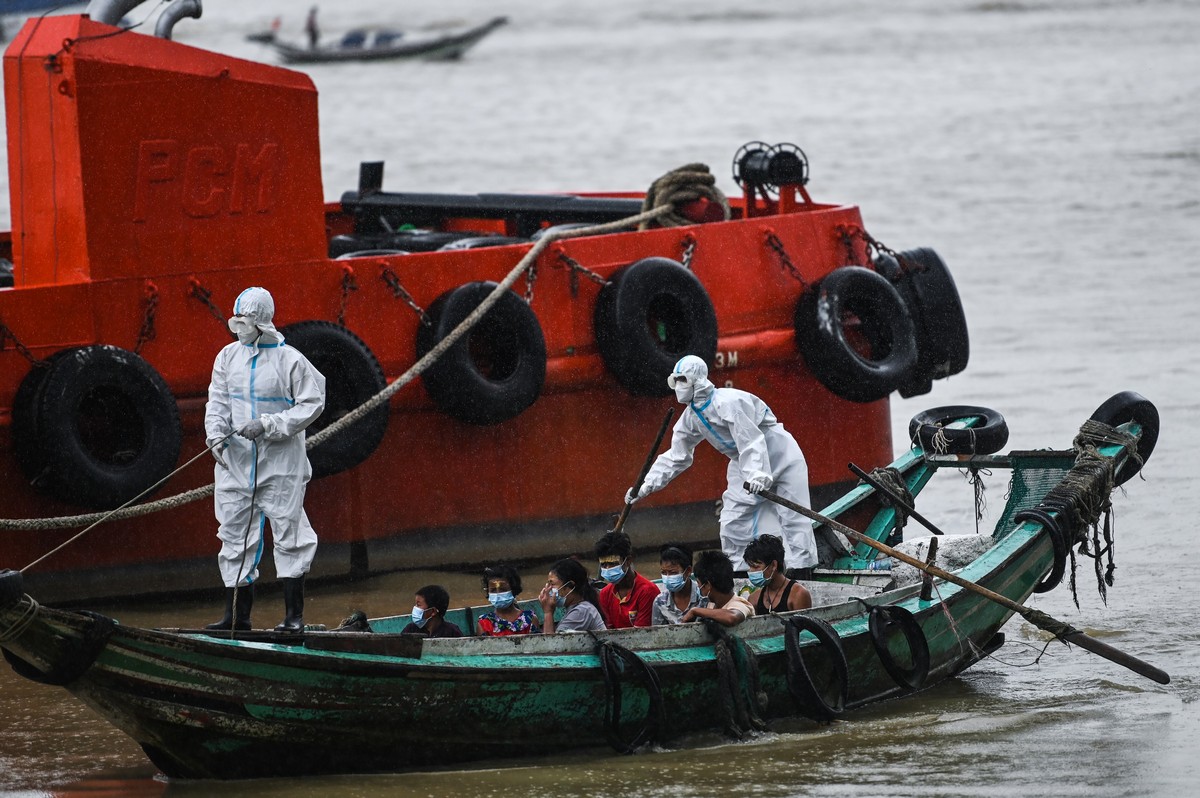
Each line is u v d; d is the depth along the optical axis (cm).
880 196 12950
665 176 5544
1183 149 14862
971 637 3838
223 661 2934
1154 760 3166
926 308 5719
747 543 4047
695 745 3331
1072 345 7819
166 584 4538
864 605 3597
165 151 4356
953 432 4506
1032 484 4438
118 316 4322
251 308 3453
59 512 4334
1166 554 4834
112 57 4266
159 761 3116
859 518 4394
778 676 3431
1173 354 7538
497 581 3488
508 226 6431
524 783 3072
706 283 5238
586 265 5025
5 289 4153
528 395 4838
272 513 3491
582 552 5162
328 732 3052
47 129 4303
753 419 3978
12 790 3102
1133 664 3547
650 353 5000
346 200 6525
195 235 4422
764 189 5784
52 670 2867
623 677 3203
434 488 4894
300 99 4575
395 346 4734
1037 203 12338
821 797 2970
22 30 4362
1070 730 3388
